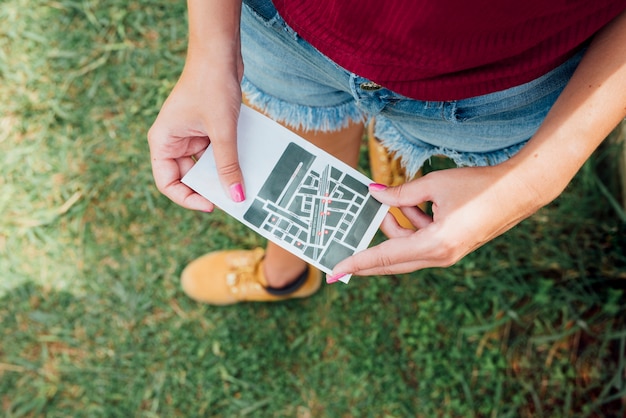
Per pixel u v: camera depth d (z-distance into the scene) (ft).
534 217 7.43
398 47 3.10
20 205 7.62
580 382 7.09
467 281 7.33
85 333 7.40
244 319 7.49
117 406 7.23
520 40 2.89
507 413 7.04
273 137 4.24
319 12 3.22
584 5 2.71
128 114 7.86
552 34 2.89
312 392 7.26
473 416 7.08
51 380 7.26
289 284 7.13
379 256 3.65
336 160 4.25
